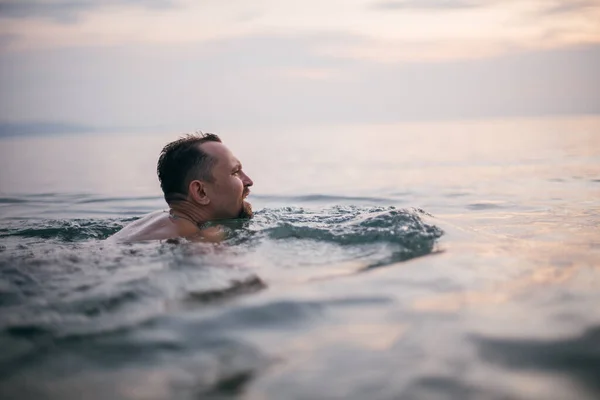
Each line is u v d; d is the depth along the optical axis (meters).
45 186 7.07
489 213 4.00
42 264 2.07
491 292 1.76
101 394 1.17
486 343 1.36
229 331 1.48
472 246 2.38
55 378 1.25
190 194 3.00
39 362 1.32
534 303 1.64
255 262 2.17
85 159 12.17
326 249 2.37
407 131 22.75
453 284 1.85
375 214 2.90
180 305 1.67
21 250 2.50
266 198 5.60
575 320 1.49
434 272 1.99
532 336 1.40
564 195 4.73
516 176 6.38
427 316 1.55
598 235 2.76
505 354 1.31
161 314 1.59
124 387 1.20
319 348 1.36
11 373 1.27
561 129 17.77
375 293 1.77
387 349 1.34
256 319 1.55
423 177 6.88
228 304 1.67
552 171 6.64
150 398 1.15
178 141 3.11
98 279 1.89
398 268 2.06
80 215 4.78
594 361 1.27
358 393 1.15
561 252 2.29
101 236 3.24
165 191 3.10
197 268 2.02
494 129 20.66
